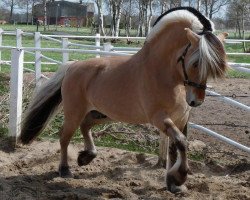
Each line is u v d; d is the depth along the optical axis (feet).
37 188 17.72
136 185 18.56
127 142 25.17
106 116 19.80
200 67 14.23
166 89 15.78
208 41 14.34
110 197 17.28
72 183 18.49
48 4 225.97
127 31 142.31
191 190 17.78
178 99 15.81
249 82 47.06
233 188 17.99
